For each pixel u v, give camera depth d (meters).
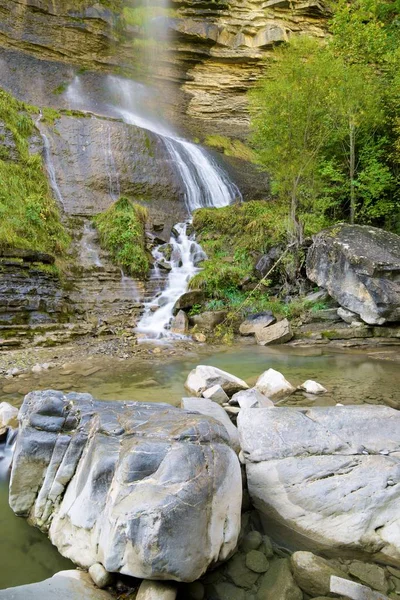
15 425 3.90
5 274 8.16
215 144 19.70
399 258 8.19
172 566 1.86
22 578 2.17
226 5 20.52
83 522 2.25
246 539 2.42
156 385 5.45
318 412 3.29
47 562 2.29
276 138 10.12
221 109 22.09
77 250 11.09
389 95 10.73
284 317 9.26
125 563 1.90
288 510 2.59
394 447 2.91
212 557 2.07
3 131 11.70
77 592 1.91
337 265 8.80
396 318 8.02
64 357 7.02
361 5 13.80
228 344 8.38
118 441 2.50
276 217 11.66
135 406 3.19
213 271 10.62
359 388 5.24
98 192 13.32
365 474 2.64
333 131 10.81
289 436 3.00
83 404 3.08
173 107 21.73
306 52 10.09
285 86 9.45
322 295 9.49
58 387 5.32
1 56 17.38
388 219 11.58
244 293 10.32
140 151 14.84
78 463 2.64
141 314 10.05
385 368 6.36
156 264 11.73
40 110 14.13
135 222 11.70
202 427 2.48
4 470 3.33
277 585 2.04
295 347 8.09
